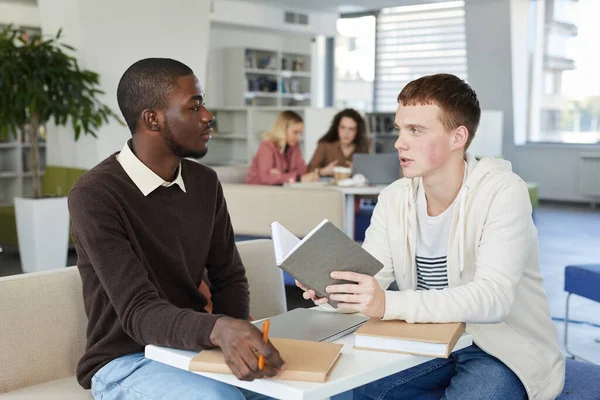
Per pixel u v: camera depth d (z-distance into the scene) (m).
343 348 1.49
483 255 1.72
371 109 12.41
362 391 1.96
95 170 1.75
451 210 1.82
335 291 1.53
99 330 1.75
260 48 11.89
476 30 10.46
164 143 1.77
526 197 1.77
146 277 1.65
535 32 10.64
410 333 1.47
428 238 1.88
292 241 1.53
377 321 1.58
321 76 13.19
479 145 9.90
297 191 4.07
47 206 5.39
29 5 8.23
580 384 1.93
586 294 3.45
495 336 1.78
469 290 1.62
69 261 6.12
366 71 12.40
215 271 2.03
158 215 1.78
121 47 6.53
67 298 1.97
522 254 1.71
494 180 1.77
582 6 10.15
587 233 7.87
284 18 11.66
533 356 1.79
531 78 10.79
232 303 2.00
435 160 1.73
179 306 1.84
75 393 1.83
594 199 10.23
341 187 5.11
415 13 11.60
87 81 5.76
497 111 10.19
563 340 3.83
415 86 1.73
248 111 8.81
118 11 6.46
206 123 1.80
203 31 7.17
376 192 4.99
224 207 2.01
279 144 6.14
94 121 5.93
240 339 1.34
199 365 1.38
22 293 1.89
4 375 1.83
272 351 1.31
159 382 1.58
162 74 1.75
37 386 1.88
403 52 11.88
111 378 1.67
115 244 1.65
